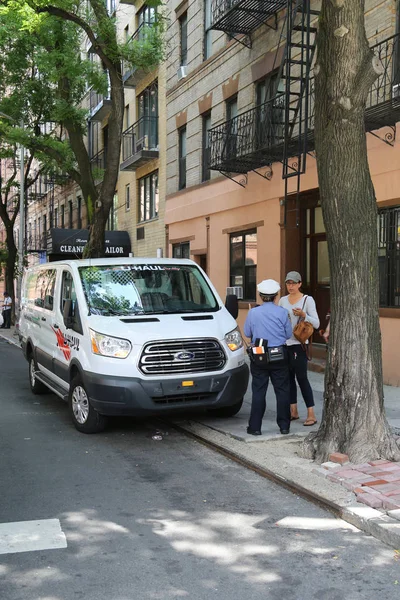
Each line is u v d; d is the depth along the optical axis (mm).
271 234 13867
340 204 5832
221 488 5508
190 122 18125
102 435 7527
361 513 4617
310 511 4922
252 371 7082
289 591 3625
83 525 4625
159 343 6984
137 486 5559
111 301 7746
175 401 7082
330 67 5754
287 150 11859
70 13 13344
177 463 6316
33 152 17016
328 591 3623
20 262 25938
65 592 3611
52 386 8930
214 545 4270
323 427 6160
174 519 4750
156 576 3812
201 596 3564
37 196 42312
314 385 10539
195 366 7141
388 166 10203
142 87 22453
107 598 3543
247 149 13688
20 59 16516
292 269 13398
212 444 6902
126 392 6852
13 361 16328
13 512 4898
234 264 15836
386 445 5871
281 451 6473
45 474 5926
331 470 5590
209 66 16719
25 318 11078
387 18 10023
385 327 10352
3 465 6234
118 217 25672
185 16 18750
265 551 4172
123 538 4387
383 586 3688
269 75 13812
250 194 14633
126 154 23859
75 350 7617
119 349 6961
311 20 12211
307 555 4113
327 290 13117
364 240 5863
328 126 5828
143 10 22219
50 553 4137
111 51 13555
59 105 14703
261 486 5559
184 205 18469
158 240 20906
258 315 6953
